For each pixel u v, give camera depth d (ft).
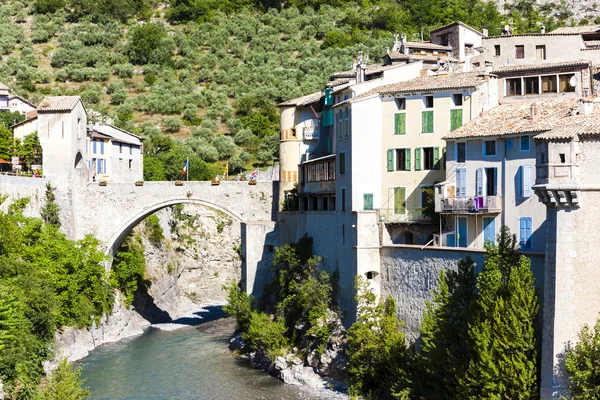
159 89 625.00
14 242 279.49
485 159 218.18
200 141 537.65
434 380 192.44
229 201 335.06
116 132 427.74
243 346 296.51
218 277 453.17
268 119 580.71
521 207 207.72
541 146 174.91
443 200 224.74
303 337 262.47
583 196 169.07
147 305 376.27
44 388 214.28
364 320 228.43
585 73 244.83
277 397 233.76
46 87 634.84
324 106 314.35
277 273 304.71
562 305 169.58
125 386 249.55
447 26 406.41
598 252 169.58
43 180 333.42
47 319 246.27
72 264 306.35
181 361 283.79
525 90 252.21
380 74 293.43
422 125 247.70
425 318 199.52
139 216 336.70
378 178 254.88
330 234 269.64
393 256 236.84
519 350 173.47
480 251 201.05
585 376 161.58
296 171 326.24
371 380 221.66
